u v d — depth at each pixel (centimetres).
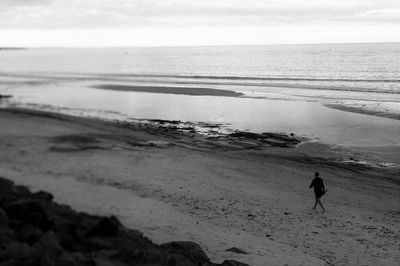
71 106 4912
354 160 2681
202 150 2880
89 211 1612
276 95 5616
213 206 1795
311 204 1908
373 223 1689
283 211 1791
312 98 5262
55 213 1202
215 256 1233
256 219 1670
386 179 2308
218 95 5722
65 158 2488
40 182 1983
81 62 16875
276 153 2842
